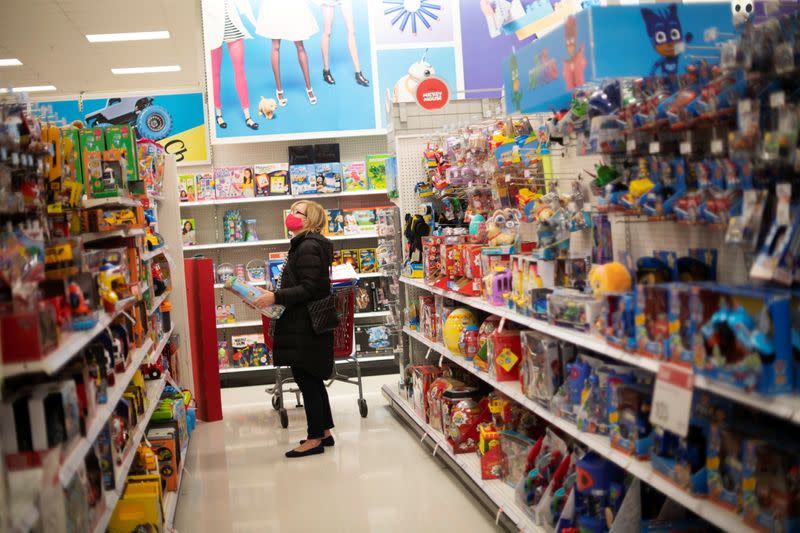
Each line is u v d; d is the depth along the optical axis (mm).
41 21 8617
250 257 8734
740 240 2182
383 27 8172
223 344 8234
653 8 2801
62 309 2426
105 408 2773
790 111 1998
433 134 5723
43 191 2951
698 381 2068
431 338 5438
